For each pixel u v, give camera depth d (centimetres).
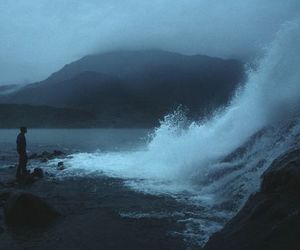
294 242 652
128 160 2031
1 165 2178
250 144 1369
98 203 1178
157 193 1301
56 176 1678
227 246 734
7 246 826
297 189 766
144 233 898
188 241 846
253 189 1049
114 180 1549
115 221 991
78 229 934
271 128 1362
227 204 1112
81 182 1523
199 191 1322
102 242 846
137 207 1121
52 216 1020
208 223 966
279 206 745
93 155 2378
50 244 838
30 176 1551
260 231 718
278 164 863
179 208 1105
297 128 1206
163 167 1702
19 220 985
